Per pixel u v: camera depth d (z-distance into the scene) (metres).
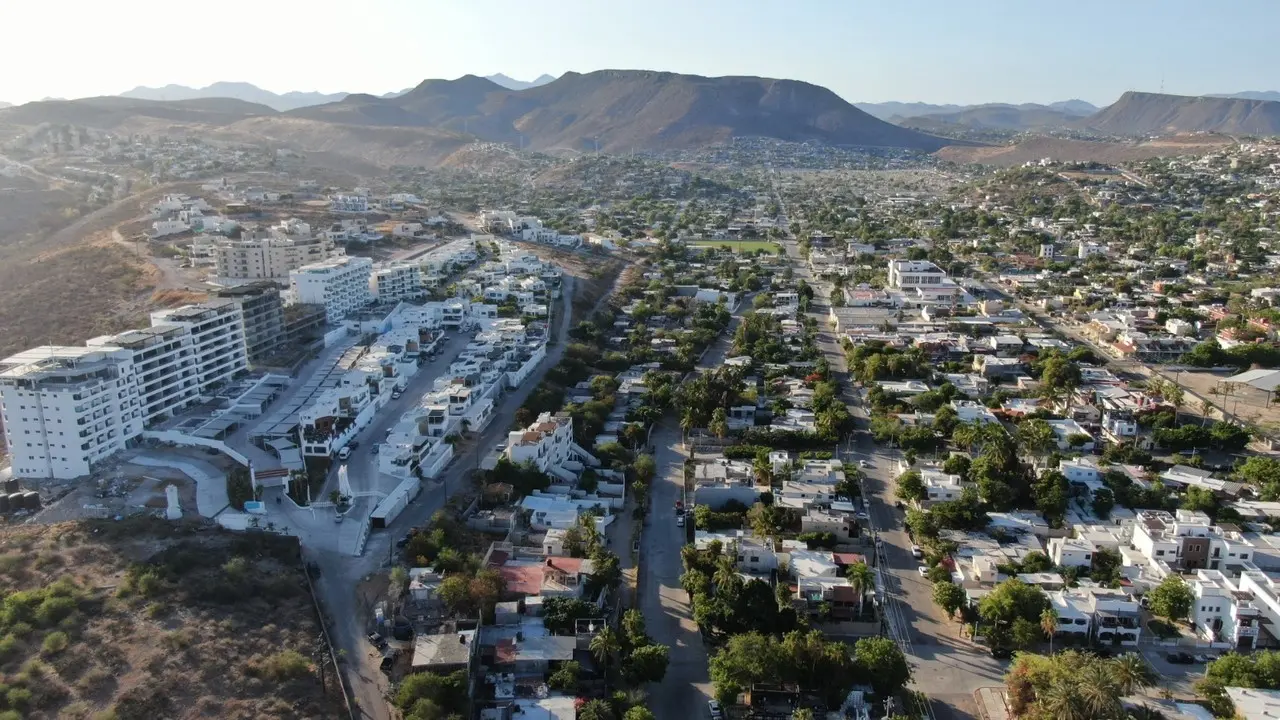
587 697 156.50
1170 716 152.38
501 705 153.88
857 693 159.75
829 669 160.88
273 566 189.50
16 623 163.88
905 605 190.38
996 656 174.00
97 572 182.38
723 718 156.62
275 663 157.38
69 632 162.25
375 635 169.12
